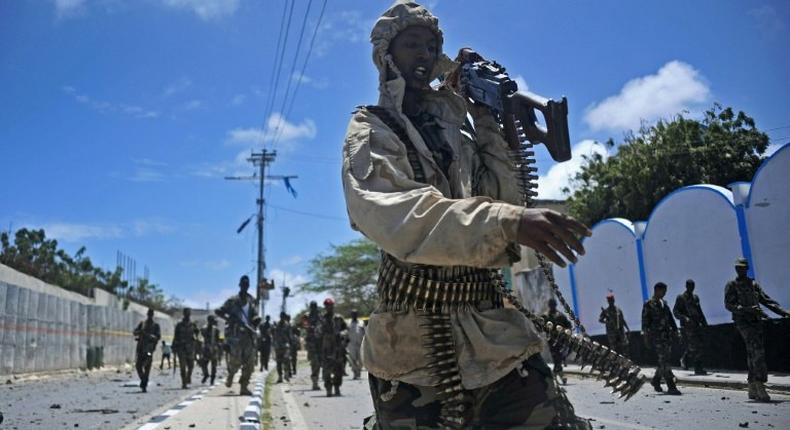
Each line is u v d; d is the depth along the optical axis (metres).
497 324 2.02
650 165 22.53
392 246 1.72
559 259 1.55
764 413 7.87
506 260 1.64
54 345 22.02
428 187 1.80
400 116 2.18
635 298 17.44
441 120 2.32
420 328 2.03
